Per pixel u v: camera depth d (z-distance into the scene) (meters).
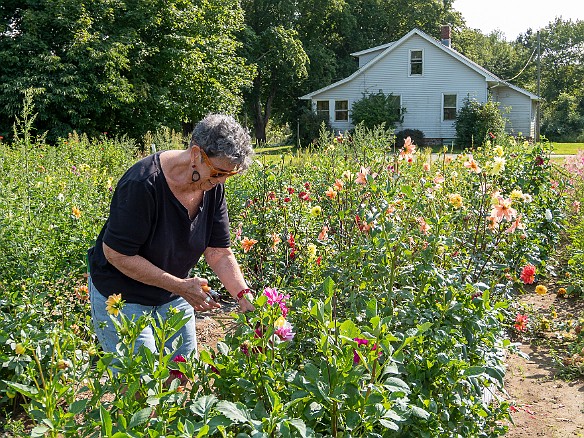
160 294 2.98
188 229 2.94
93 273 2.96
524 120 35.69
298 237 5.25
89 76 23.72
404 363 2.92
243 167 2.80
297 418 2.04
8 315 3.94
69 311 4.72
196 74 27.89
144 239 2.80
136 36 25.42
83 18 24.23
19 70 23.73
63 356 2.62
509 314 4.84
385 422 2.08
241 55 37.97
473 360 3.25
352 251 3.53
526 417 4.09
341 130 36.06
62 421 1.96
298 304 3.13
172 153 2.86
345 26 43.88
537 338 5.40
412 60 34.84
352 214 4.23
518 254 5.43
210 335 5.25
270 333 2.32
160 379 2.10
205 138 2.67
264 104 44.78
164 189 2.79
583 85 73.94
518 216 4.81
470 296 3.32
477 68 33.69
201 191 2.97
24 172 6.56
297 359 3.05
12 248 4.56
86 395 3.50
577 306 6.17
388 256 3.47
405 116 35.38
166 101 26.28
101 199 6.30
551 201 7.27
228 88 30.38
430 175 6.11
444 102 34.81
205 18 29.23
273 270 4.90
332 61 43.16
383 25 48.12
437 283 3.32
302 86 42.44
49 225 5.10
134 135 25.94
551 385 4.56
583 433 3.85
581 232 7.31
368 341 2.25
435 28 50.66
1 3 24.55
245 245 4.61
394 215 3.95
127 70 25.80
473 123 32.31
